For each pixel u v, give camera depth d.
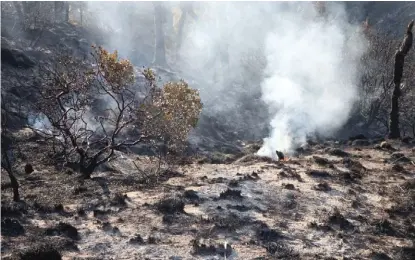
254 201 10.44
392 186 12.15
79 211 9.38
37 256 6.84
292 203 10.38
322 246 8.12
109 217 9.20
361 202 10.79
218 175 13.20
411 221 9.68
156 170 13.73
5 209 8.91
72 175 13.15
